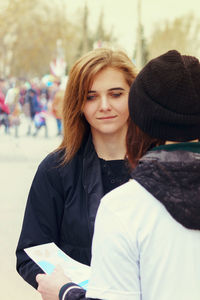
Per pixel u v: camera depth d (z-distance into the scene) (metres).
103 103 1.63
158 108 1.03
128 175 1.69
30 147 11.27
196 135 1.06
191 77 1.05
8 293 3.26
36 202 1.67
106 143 1.72
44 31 52.47
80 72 1.63
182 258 1.03
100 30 60.66
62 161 1.67
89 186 1.64
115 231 1.04
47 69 53.03
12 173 7.78
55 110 10.47
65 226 1.65
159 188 1.02
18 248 1.64
